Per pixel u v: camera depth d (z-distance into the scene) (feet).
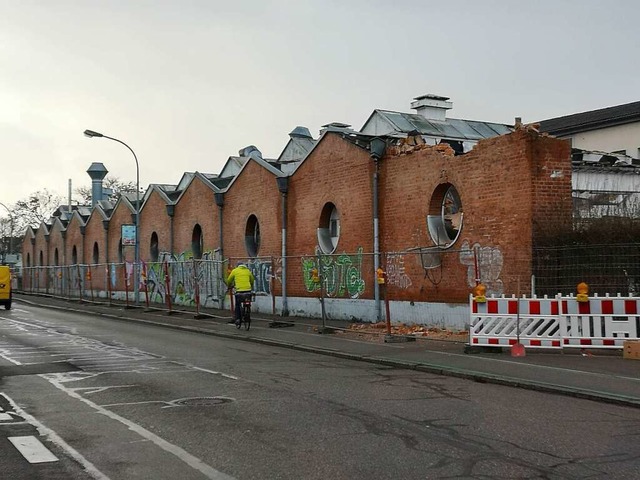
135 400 33.06
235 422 28.14
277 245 87.40
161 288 117.80
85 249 165.37
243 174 95.91
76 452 23.94
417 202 64.54
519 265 53.36
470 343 48.32
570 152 54.29
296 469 21.50
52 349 55.62
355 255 67.41
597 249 48.88
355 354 49.08
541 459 22.43
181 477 20.93
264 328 70.59
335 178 76.38
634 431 26.45
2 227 289.53
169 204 118.11
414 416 29.19
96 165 200.13
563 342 46.09
